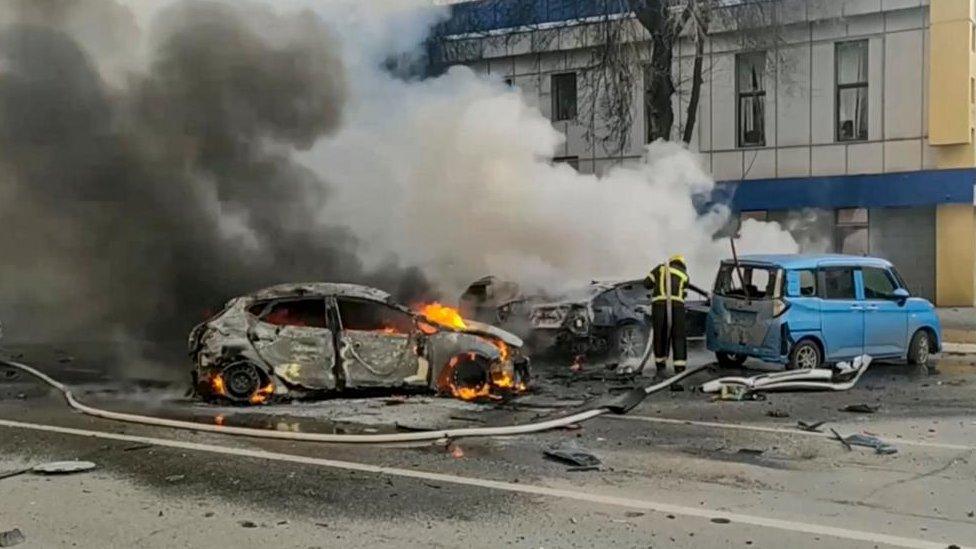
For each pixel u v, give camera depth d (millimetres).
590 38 25797
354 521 5898
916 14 23250
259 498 6457
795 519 5906
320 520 5922
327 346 10492
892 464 7480
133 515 6047
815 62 24594
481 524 5820
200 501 6387
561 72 26828
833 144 24484
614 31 23938
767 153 25266
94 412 9781
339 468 7332
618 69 24031
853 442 8266
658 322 12984
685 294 12977
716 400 10750
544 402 10445
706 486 6777
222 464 7477
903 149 23656
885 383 12031
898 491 6625
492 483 6844
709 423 9289
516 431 8688
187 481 6941
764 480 6953
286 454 7848
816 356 12391
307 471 7238
